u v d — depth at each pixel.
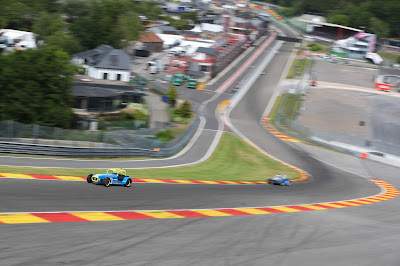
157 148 45.34
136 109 69.69
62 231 13.34
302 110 83.31
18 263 10.34
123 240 13.14
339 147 61.28
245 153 53.09
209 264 11.94
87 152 36.59
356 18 181.50
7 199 16.83
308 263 13.16
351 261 13.90
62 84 55.22
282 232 16.73
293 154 56.28
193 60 106.44
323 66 131.25
